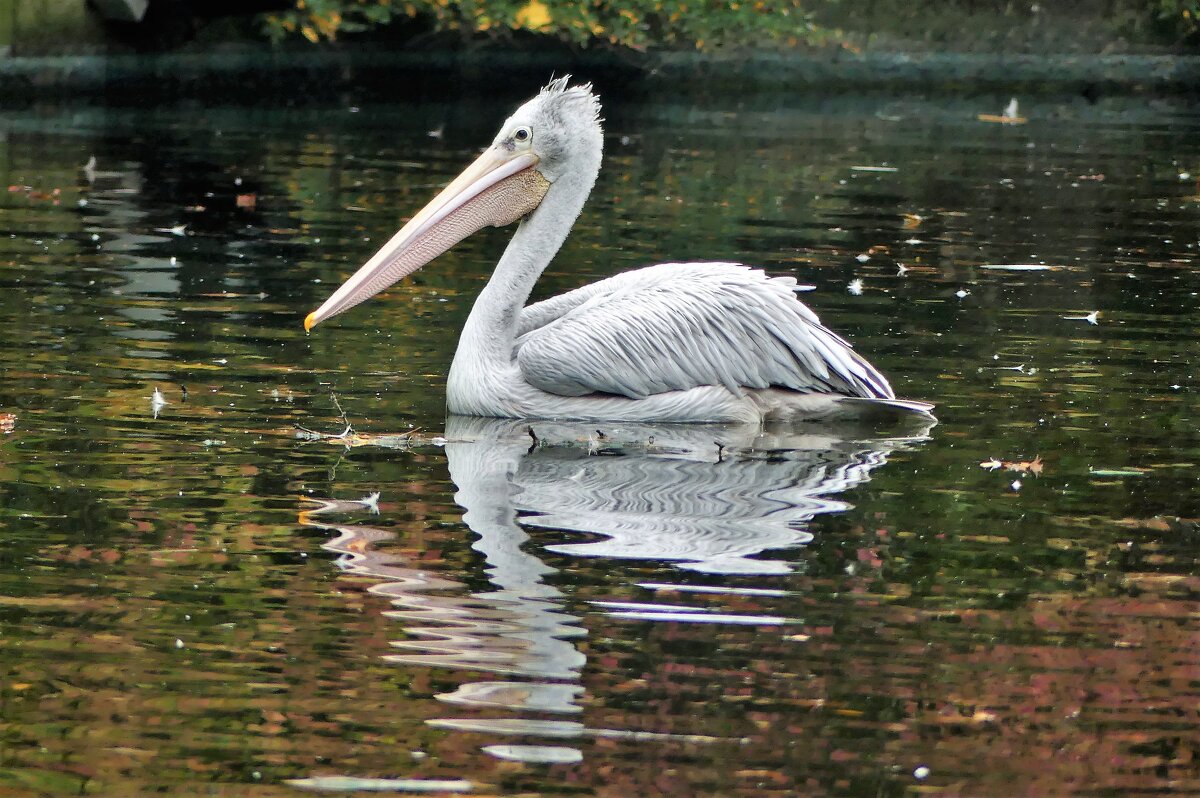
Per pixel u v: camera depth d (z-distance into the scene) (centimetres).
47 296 1533
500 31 3488
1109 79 3912
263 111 3095
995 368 1380
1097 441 1163
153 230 1900
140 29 3123
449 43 3459
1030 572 889
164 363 1314
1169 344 1477
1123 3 3975
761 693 727
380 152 2611
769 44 3725
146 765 650
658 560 891
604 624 797
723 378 1258
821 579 869
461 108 3275
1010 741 688
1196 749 687
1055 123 3325
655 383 1246
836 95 3716
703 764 661
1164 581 879
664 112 3325
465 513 968
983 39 3891
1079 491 1042
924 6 3875
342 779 642
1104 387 1319
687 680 738
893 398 1262
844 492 1036
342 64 3369
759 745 679
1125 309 1627
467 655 757
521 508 982
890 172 2580
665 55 3638
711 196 2302
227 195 2161
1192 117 3503
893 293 1684
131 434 1111
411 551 895
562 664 751
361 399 1244
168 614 797
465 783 642
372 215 2053
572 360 1235
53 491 980
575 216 1327
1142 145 3008
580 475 1067
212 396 1222
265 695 713
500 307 1266
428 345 1425
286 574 855
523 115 1325
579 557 893
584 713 702
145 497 977
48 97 3033
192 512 952
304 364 1338
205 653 753
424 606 814
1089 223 2161
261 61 3272
